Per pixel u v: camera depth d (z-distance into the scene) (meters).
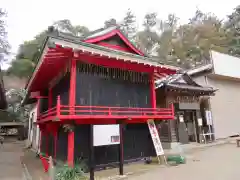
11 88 39.53
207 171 9.01
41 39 40.78
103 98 10.88
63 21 44.56
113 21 13.27
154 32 49.97
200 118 19.58
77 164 9.22
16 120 39.91
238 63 24.47
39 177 9.40
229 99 23.50
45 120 11.35
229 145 17.23
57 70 11.98
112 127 9.10
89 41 11.27
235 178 7.63
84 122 9.70
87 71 10.61
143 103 12.55
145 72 13.05
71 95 9.47
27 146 24.11
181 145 17.16
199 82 21.98
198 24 47.59
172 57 43.94
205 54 40.31
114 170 9.99
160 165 10.90
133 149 11.78
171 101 17.72
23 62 39.19
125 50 13.07
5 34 35.22
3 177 9.70
